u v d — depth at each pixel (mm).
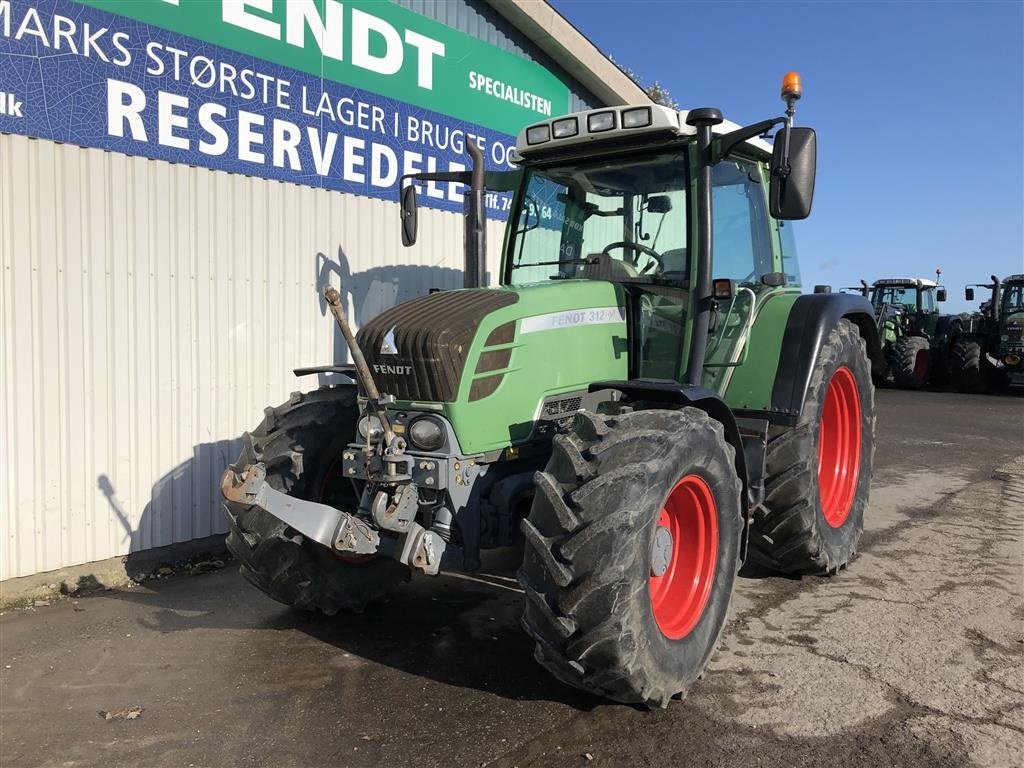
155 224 4645
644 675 2707
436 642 3668
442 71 6477
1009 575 4457
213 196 4922
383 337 3137
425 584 4477
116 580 4539
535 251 4234
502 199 7191
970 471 7438
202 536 4961
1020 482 6930
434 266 6520
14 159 4066
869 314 4801
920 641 3557
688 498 3092
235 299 5062
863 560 4754
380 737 2809
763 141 4312
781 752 2674
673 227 3785
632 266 3906
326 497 3863
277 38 5219
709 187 3650
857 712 2928
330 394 3932
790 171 3385
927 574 4488
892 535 5273
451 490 3023
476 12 6789
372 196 5941
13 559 4172
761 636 3641
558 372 3385
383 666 3406
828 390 4551
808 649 3488
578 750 2709
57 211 4234
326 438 3799
